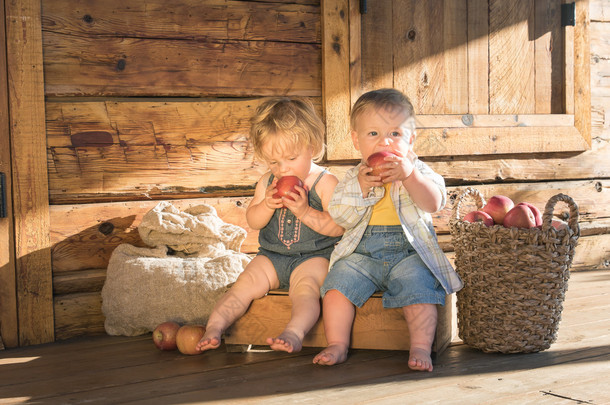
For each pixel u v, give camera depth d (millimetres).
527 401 1839
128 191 3039
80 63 2916
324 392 1973
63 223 2920
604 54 4191
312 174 2580
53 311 2871
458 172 3777
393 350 2467
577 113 4039
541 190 4016
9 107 2771
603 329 2674
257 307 2479
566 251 2289
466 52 3742
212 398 1947
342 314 2330
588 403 1810
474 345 2416
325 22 3342
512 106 3896
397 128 2326
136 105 3033
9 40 2750
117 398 1980
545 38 3967
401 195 2408
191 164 3145
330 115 3379
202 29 3127
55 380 2201
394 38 3549
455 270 2523
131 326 2828
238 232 3045
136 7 2998
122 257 2883
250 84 3240
